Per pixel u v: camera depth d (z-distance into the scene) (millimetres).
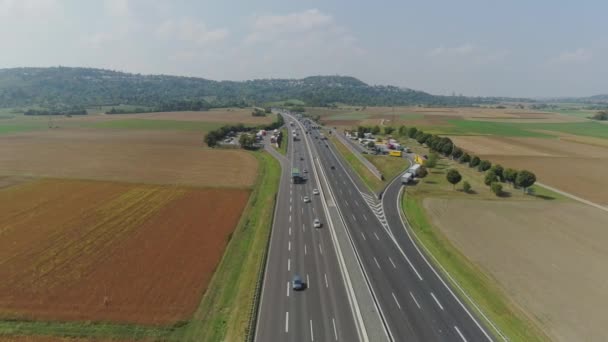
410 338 43250
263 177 118938
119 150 164000
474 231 75812
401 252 65875
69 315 45719
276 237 71625
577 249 67812
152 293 50656
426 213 86062
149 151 162625
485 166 125000
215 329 43844
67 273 55406
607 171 134750
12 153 154000
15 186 100750
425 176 121875
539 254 65562
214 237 69688
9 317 45156
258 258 61844
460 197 98875
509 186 110125
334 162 147125
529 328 45125
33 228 72125
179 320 45188
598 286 55062
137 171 122125
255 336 42969
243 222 77500
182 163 137500
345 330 44094
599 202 97312
